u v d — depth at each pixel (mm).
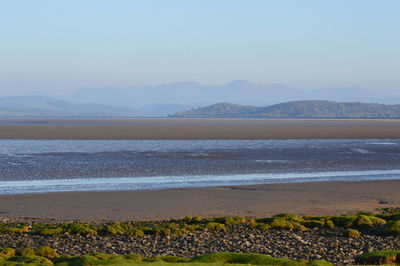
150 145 95875
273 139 119688
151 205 37281
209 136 132375
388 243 26359
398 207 37531
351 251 24516
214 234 28234
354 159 70062
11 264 19266
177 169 57438
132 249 24781
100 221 31906
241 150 84125
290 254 23922
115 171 55250
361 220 30547
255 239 27062
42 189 43469
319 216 32844
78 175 52031
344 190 44469
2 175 51562
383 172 56750
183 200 39219
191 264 18266
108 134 140875
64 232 28344
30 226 29891
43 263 20328
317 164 63625
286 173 55094
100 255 21484
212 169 57719
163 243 26141
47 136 128250
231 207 36812
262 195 41625
